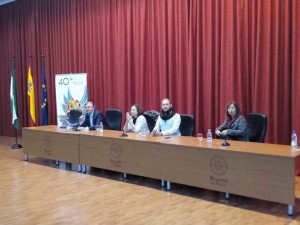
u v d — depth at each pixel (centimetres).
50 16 850
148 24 663
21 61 937
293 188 314
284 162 317
